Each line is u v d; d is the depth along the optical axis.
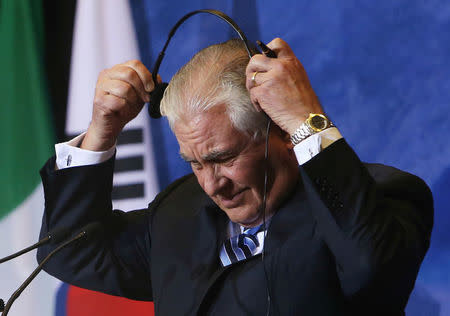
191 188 5.34
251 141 4.23
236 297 4.45
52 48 9.35
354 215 3.90
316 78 8.41
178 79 4.34
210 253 4.75
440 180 7.90
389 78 8.12
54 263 5.40
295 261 4.30
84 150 5.14
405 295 4.23
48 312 9.25
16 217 9.42
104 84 4.96
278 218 4.50
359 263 3.85
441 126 7.91
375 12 8.12
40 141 9.42
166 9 9.05
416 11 7.96
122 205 9.12
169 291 4.82
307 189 4.00
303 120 3.99
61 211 5.21
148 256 5.40
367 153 8.22
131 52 9.20
